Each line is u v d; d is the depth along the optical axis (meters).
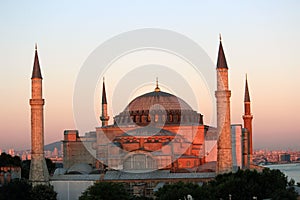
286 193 188.00
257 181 198.00
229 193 188.62
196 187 196.25
